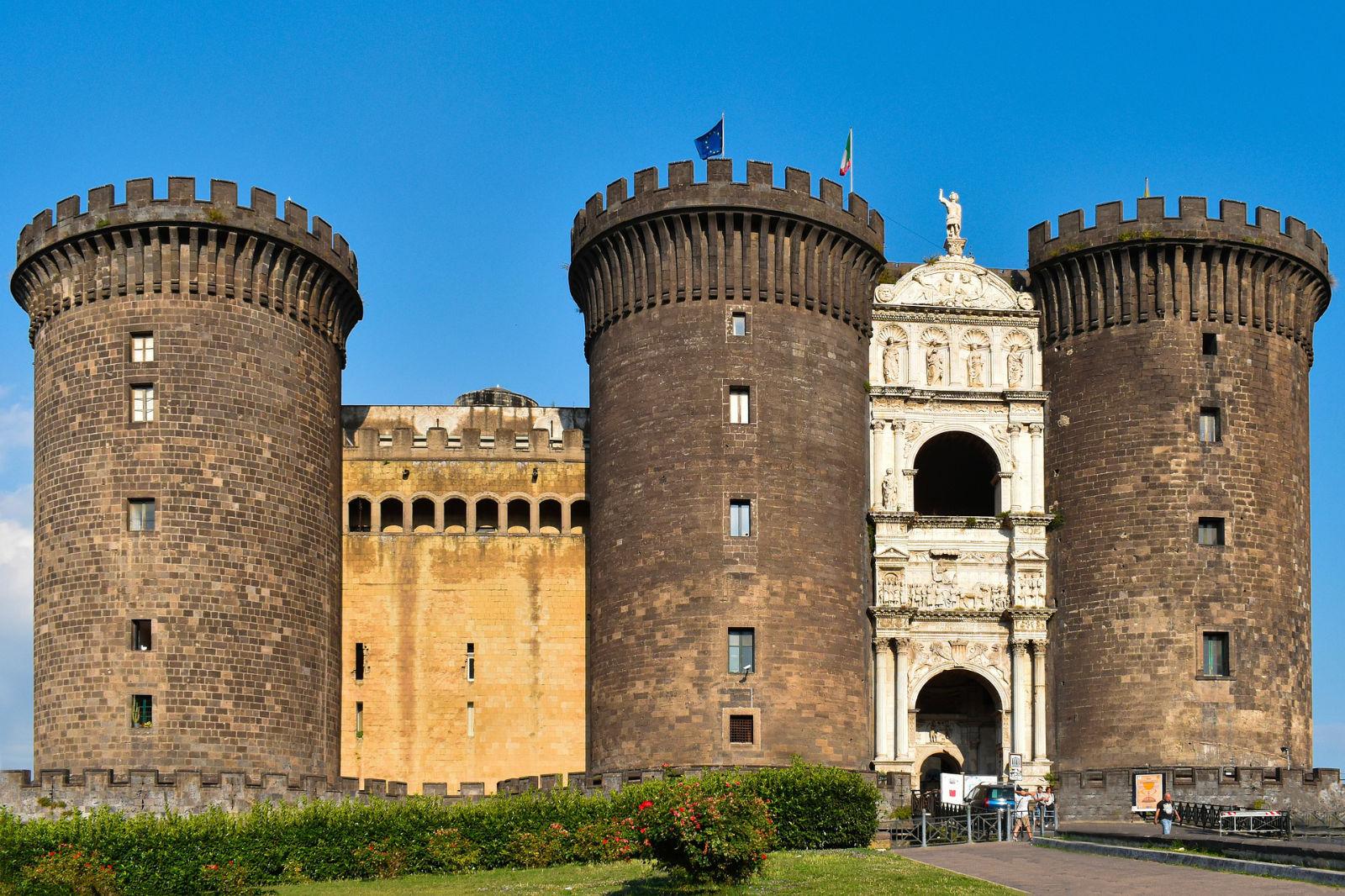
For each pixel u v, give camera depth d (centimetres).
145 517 6544
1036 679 7069
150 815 5491
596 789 6350
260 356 6781
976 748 7300
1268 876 4388
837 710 6756
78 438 6638
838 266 7181
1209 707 6825
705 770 6184
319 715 6781
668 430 6888
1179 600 6912
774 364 6950
